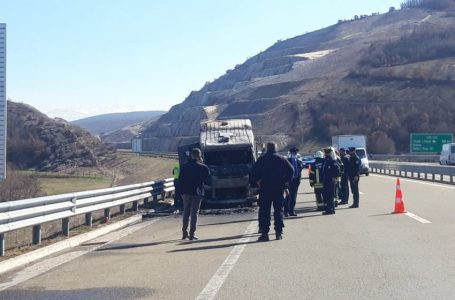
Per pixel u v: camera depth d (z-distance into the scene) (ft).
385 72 356.38
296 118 351.87
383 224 54.80
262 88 453.99
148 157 286.87
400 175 152.56
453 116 289.94
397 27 570.46
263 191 47.67
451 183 112.68
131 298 29.63
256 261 38.37
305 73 487.61
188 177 50.44
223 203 84.23
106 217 65.41
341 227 54.03
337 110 336.08
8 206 40.65
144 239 52.54
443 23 460.14
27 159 276.00
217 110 450.71
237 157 87.20
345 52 503.61
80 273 36.81
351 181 72.43
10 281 34.91
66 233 52.37
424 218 58.23
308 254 40.29
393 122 302.86
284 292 29.66
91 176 232.32
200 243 48.06
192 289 31.04
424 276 32.48
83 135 310.86
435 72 329.31
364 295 28.63
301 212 70.28
